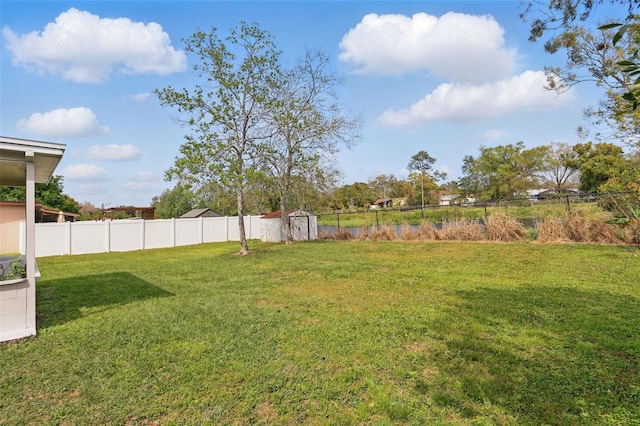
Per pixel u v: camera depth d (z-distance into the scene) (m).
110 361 3.66
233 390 3.00
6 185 7.37
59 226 16.14
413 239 16.08
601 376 3.02
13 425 2.57
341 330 4.42
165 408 2.75
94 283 8.26
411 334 4.19
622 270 7.32
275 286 7.40
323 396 2.85
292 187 18.67
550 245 11.55
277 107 16.14
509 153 49.50
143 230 18.69
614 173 14.40
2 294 4.38
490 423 2.41
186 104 13.66
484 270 8.28
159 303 6.14
